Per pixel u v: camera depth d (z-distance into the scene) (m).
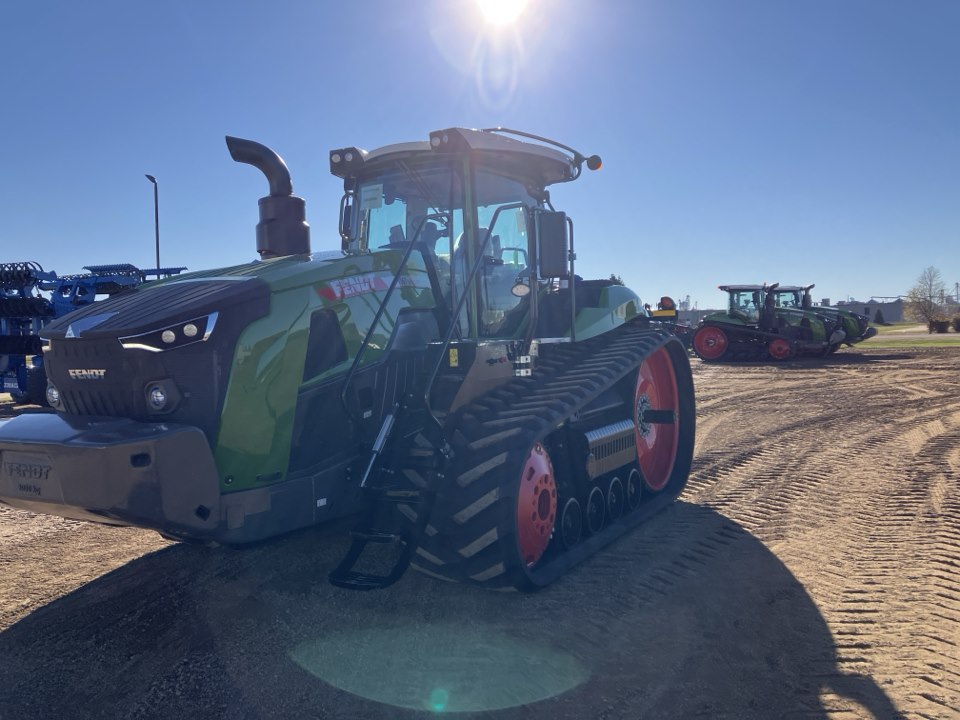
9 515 5.79
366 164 4.86
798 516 5.45
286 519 3.66
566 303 5.50
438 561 3.89
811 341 21.08
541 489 4.25
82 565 4.57
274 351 3.61
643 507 5.63
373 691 3.05
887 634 3.50
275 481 3.63
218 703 2.98
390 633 3.59
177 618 3.78
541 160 4.95
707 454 7.75
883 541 4.84
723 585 4.14
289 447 3.66
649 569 4.41
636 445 5.65
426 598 4.02
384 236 4.93
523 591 3.99
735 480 6.61
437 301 4.52
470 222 4.52
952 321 41.31
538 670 3.21
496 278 4.88
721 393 13.18
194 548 4.85
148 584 4.24
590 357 5.37
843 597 3.95
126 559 4.68
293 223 4.69
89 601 4.01
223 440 3.45
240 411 3.49
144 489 3.22
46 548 4.92
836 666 3.21
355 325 4.00
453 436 3.97
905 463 7.11
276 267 3.93
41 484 3.33
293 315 3.71
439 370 4.23
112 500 3.18
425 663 3.29
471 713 2.88
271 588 4.16
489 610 3.86
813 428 9.21
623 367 5.06
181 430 3.31
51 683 3.16
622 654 3.35
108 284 14.49
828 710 2.87
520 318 5.07
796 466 7.09
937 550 4.63
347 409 3.85
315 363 3.81
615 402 5.36
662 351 6.42
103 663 3.32
